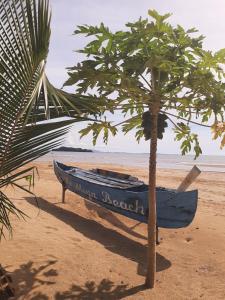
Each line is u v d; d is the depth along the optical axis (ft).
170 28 15.21
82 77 15.81
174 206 26.71
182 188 29.07
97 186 32.40
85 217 32.91
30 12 9.96
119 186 35.91
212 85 15.56
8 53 10.00
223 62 15.75
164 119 18.12
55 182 51.13
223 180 81.82
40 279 18.24
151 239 18.98
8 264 19.21
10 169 11.66
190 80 15.51
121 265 21.83
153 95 16.84
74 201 38.34
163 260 23.79
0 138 11.06
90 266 20.88
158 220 27.07
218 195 54.60
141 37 15.20
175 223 26.99
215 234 29.96
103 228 30.17
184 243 27.66
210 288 19.52
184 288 19.40
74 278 19.04
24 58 9.92
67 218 31.37
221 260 23.93
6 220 12.29
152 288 18.98
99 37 15.67
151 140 18.38
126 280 19.70
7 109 10.62
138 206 28.60
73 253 22.43
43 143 11.80
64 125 11.97
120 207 30.40
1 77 10.18
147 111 18.11
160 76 15.97
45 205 34.78
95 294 17.63
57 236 25.16
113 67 15.56
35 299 16.33
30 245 22.31
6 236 23.15
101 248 24.45
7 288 16.01
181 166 171.42
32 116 10.65
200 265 23.00
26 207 31.99
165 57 15.35
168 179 77.05
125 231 30.17
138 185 34.40
